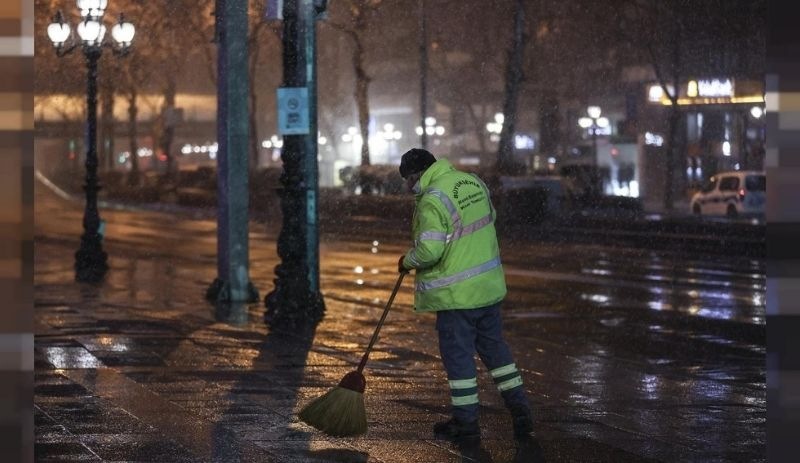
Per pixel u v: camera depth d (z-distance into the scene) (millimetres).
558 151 90250
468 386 12211
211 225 71500
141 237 59188
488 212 12297
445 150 106312
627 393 15711
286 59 23484
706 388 16281
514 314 27031
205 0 93438
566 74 88625
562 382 16656
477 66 96625
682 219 64062
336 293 31594
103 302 26906
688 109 82875
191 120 131375
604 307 28359
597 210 72875
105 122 131500
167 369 16500
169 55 104250
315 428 11891
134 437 11727
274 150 121312
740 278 35500
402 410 13688
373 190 87938
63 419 12602
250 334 21031
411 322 24078
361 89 95688
